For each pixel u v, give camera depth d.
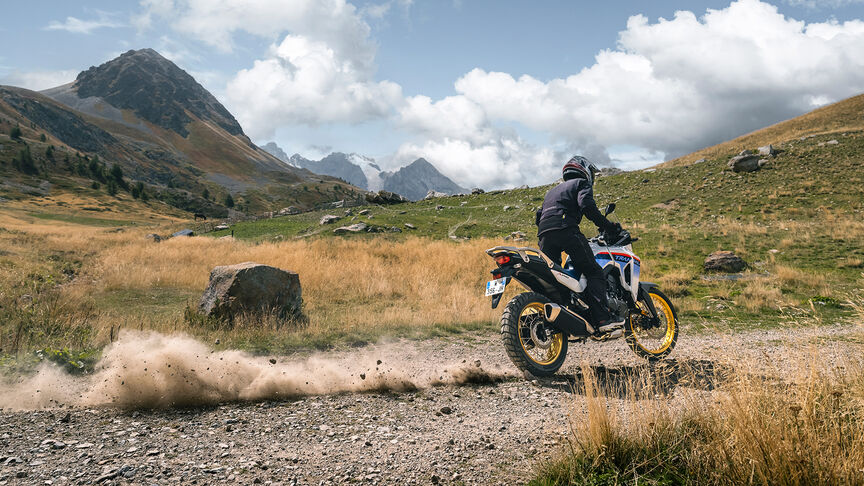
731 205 28.33
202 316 8.44
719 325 9.06
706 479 2.38
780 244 19.03
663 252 19.23
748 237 20.86
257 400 4.06
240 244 22.95
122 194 163.00
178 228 45.28
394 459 2.89
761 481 2.25
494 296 5.11
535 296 5.12
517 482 2.58
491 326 8.80
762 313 10.54
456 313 9.65
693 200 30.45
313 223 33.50
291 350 6.57
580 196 5.12
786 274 14.47
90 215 109.88
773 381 2.80
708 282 14.67
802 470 2.21
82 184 159.12
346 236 26.64
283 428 3.39
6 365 4.71
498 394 4.47
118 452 2.85
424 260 17.98
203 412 3.69
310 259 16.88
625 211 30.45
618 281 5.59
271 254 18.12
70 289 11.66
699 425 2.76
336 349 6.72
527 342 5.23
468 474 2.68
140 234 38.72
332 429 3.41
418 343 7.29
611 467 2.55
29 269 14.05
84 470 2.59
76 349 5.60
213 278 9.15
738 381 2.81
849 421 2.53
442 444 3.13
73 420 3.39
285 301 9.20
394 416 3.76
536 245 21.77
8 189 129.38
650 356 5.69
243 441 3.12
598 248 5.56
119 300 10.96
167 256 18.53
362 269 15.37
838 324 8.40
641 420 2.88
